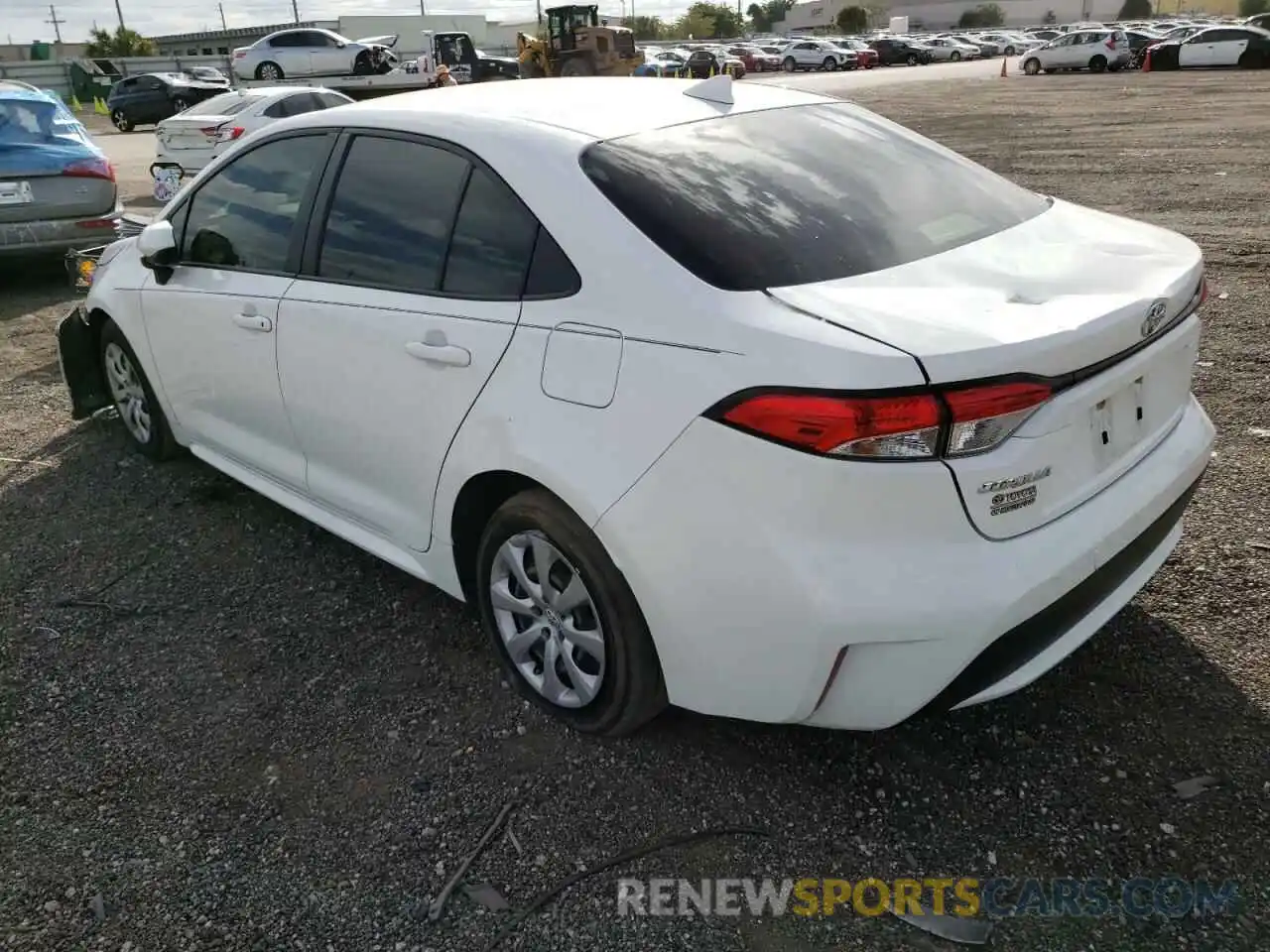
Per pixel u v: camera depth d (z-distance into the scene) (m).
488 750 2.76
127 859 2.45
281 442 3.62
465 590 3.06
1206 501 3.83
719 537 2.20
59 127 8.33
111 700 3.06
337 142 3.30
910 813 2.47
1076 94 25.53
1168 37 38.72
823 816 2.48
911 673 2.16
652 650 2.52
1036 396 2.09
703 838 2.43
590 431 2.40
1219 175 11.34
